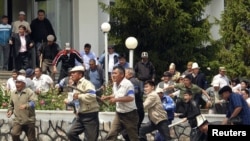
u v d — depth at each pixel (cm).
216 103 2975
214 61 3862
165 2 3734
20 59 3322
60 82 3016
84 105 2458
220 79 3180
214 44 3900
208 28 3869
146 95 2703
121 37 3766
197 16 3862
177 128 2839
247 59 4259
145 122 2800
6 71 3319
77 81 2464
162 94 2705
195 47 3844
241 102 2447
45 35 3409
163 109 2634
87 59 3288
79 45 3675
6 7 3672
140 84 2652
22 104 2652
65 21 3712
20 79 2650
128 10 3744
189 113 2544
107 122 2811
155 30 3753
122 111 2473
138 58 3722
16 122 2666
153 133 2809
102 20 3775
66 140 2828
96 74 3077
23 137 2816
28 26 3378
